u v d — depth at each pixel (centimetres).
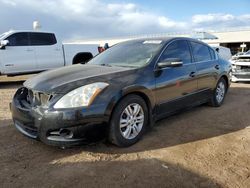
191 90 511
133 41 527
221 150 384
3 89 905
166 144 401
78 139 341
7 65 993
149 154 366
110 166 332
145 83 405
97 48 1234
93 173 315
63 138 339
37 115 346
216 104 616
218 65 603
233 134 446
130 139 389
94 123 346
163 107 446
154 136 431
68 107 335
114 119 366
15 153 363
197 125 488
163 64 430
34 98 363
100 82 362
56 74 402
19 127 394
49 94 347
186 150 381
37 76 417
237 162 349
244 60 989
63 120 332
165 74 445
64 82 362
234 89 878
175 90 465
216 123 501
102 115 350
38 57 1066
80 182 297
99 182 297
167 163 342
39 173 315
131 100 384
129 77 392
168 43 479
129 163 340
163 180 303
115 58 479
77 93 343
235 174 320
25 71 1044
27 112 361
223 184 299
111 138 371
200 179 307
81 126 338
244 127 482
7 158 349
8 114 550
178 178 308
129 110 386
